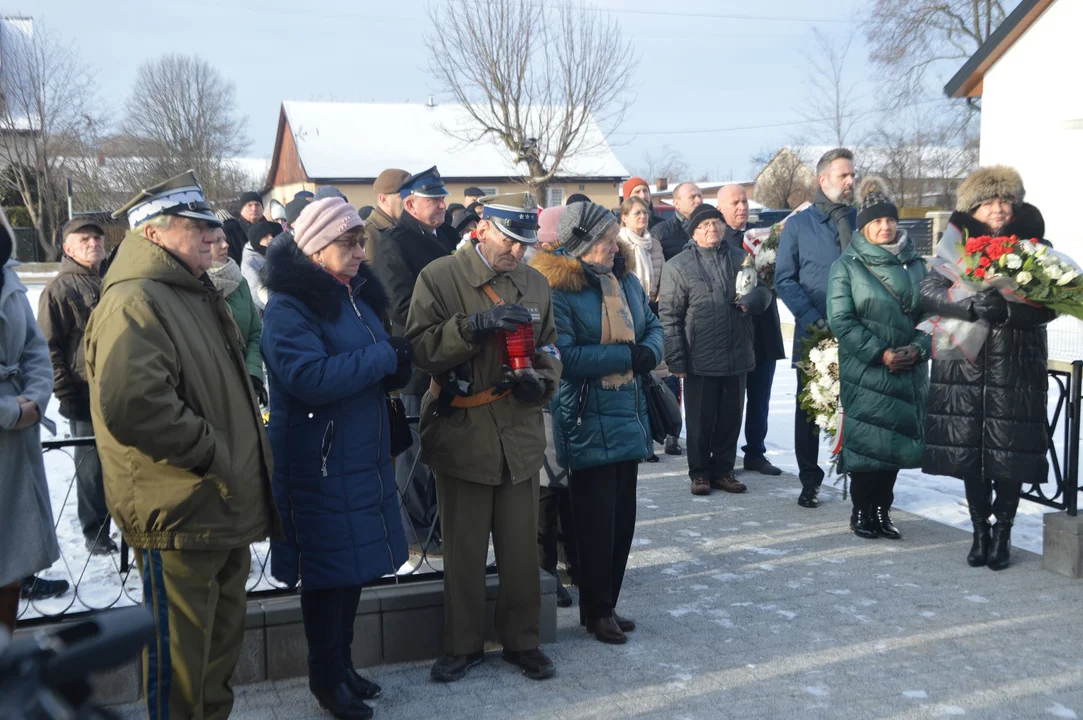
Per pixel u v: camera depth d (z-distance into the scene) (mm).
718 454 6871
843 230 6344
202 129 49000
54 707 1159
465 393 3768
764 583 5031
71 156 39688
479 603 3955
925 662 4020
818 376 5984
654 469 7641
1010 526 5195
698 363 6605
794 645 4215
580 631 4457
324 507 3410
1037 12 15008
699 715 3559
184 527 2955
